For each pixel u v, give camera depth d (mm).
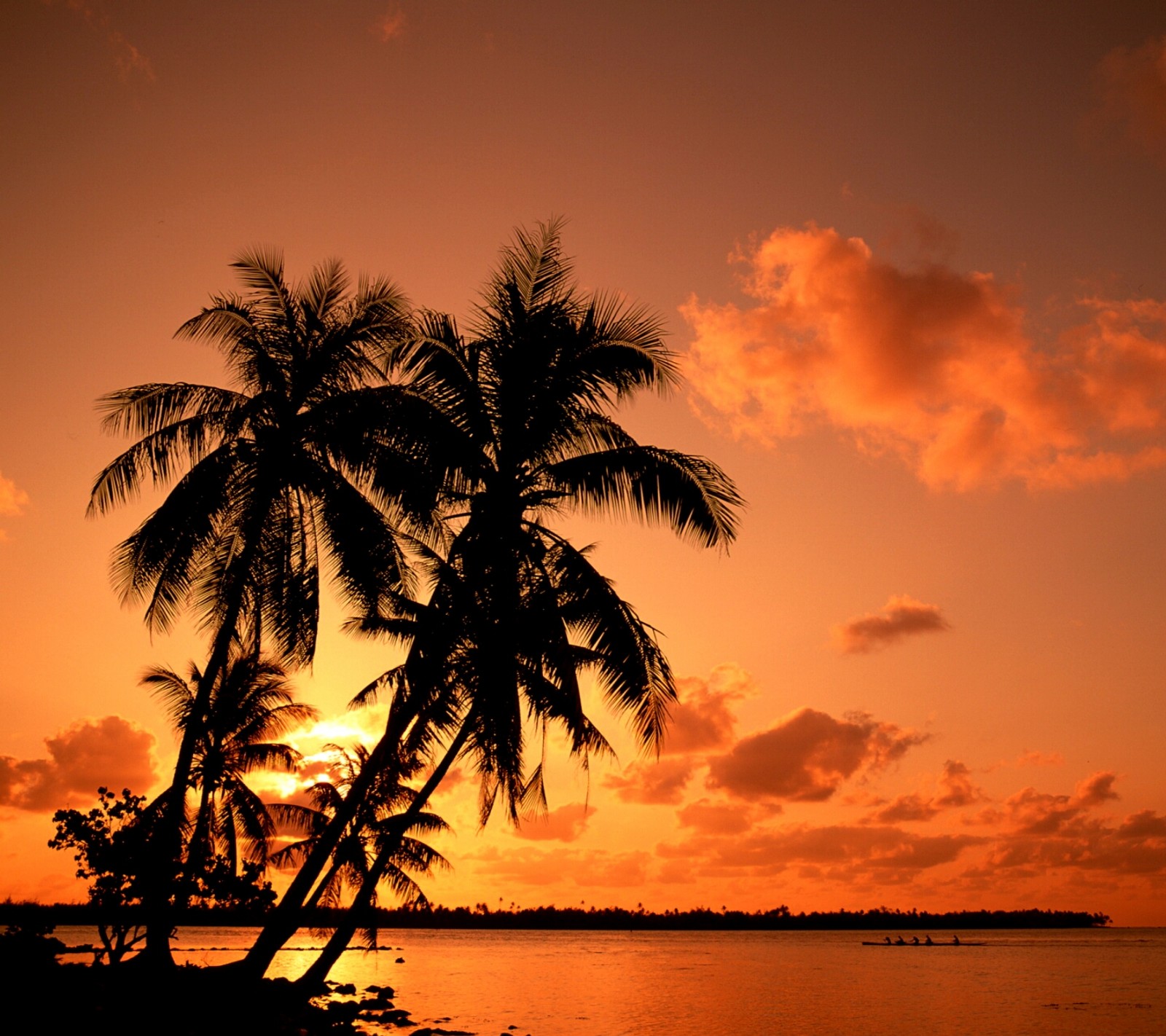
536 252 20391
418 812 20844
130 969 17688
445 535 20781
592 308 19562
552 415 19047
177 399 19328
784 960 92500
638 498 18594
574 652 20953
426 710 19547
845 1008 41000
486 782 21594
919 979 61875
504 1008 38156
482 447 19625
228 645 18453
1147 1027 34188
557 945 152375
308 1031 18734
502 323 19797
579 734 18578
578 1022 33562
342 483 19078
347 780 27422
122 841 18062
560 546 18625
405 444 18266
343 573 18578
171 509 17984
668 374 19297
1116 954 111375
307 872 17969
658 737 17656
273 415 19344
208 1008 16938
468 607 18266
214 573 20547
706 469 18562
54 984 16047
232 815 32312
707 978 61750
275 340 19969
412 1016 32906
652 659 17906
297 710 33500
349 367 19984
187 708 29078
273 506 19484
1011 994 49031
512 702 19688
